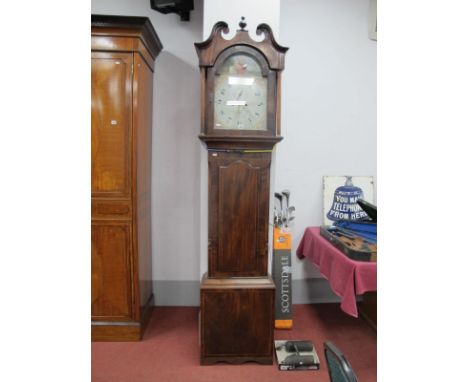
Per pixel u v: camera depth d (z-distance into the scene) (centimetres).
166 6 270
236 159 219
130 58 240
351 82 306
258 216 223
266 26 209
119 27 236
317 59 302
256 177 220
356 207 312
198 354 240
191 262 310
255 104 216
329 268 241
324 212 313
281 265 276
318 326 281
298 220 315
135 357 235
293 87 303
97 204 246
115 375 216
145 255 278
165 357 236
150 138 290
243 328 224
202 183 239
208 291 220
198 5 288
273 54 212
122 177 246
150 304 293
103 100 241
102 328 254
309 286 322
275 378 215
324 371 222
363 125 310
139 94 246
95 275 251
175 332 269
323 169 312
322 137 309
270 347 226
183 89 295
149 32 250
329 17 299
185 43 291
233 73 214
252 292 221
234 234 223
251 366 226
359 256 211
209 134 215
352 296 206
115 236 249
